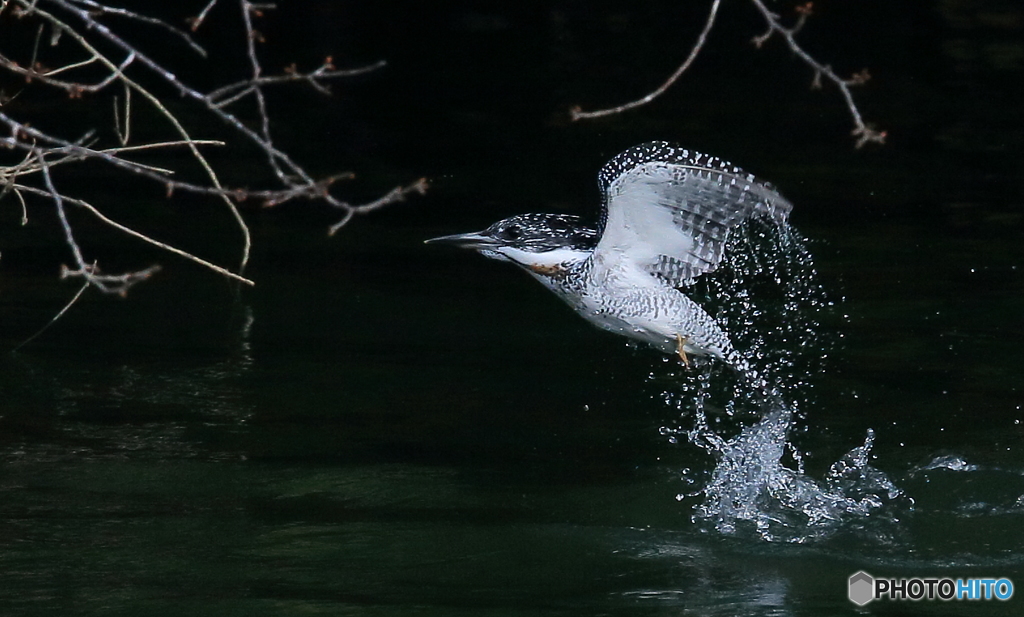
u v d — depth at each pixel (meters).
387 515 8.98
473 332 13.02
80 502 9.05
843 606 7.79
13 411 10.68
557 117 22.30
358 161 19.81
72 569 8.05
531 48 26.45
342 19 27.59
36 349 12.18
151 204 17.44
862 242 15.86
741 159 19.73
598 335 12.99
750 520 9.06
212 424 10.53
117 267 14.86
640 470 9.85
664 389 11.56
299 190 8.84
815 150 20.33
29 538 8.48
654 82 24.28
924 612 7.64
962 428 10.54
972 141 20.56
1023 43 25.61
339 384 11.50
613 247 8.82
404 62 25.52
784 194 17.95
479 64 25.47
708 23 8.16
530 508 9.16
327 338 12.73
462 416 10.85
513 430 10.59
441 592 7.82
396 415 10.83
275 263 15.24
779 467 9.67
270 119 21.98
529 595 7.83
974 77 23.98
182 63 24.66
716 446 10.25
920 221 16.78
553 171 19.34
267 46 26.05
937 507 9.27
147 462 9.76
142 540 8.50
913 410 10.91
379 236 16.45
